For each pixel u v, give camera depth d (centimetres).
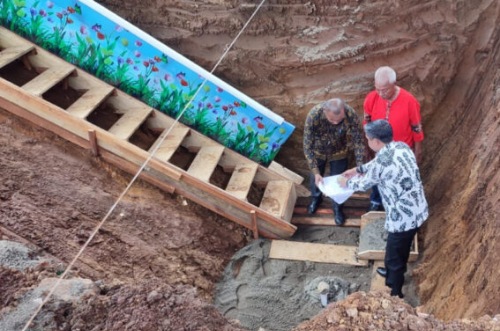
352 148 577
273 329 526
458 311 450
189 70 619
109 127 638
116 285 374
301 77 673
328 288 553
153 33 671
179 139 629
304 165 705
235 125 647
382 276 566
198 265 562
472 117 630
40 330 327
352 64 661
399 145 459
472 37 657
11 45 637
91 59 636
